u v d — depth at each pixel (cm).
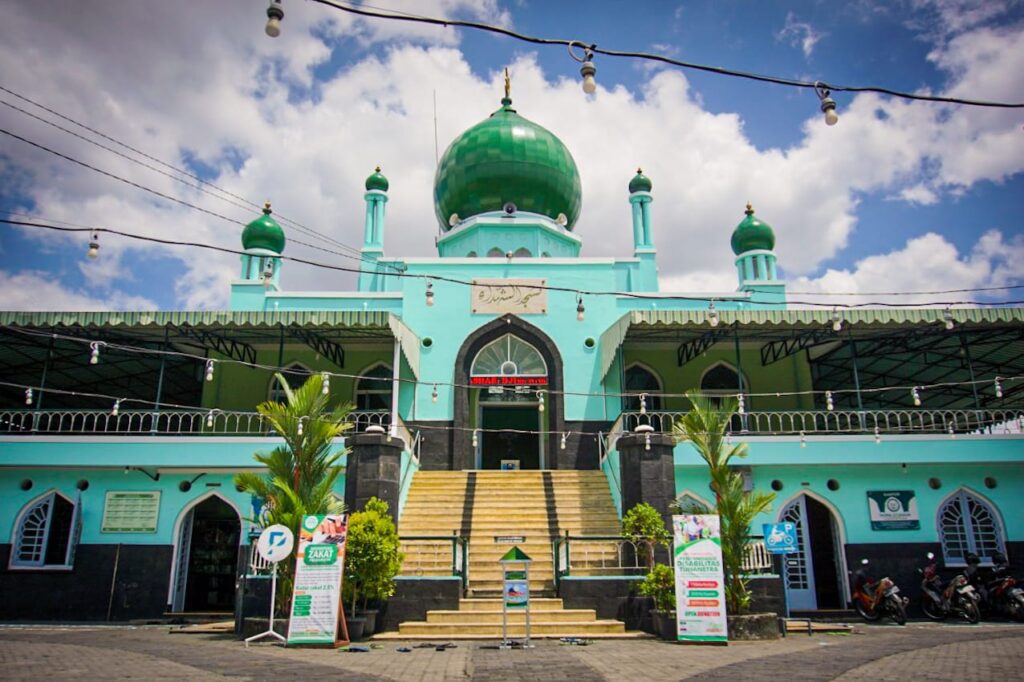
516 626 988
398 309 1805
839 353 1683
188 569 1462
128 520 1354
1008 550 1341
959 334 1440
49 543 1356
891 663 691
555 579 1105
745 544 965
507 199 2062
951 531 1361
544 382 1683
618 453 1291
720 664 690
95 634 1037
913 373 1756
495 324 1709
